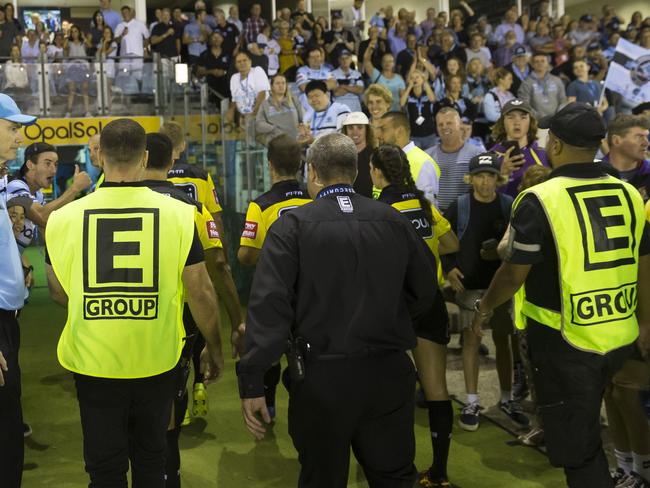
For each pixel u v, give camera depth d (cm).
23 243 368
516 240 257
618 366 264
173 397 257
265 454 379
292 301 240
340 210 243
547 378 262
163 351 246
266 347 227
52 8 1850
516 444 382
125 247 243
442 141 475
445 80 994
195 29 1244
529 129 449
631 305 265
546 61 867
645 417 309
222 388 479
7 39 1199
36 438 403
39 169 430
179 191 324
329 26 1485
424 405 434
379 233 242
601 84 918
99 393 245
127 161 248
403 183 334
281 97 725
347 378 234
